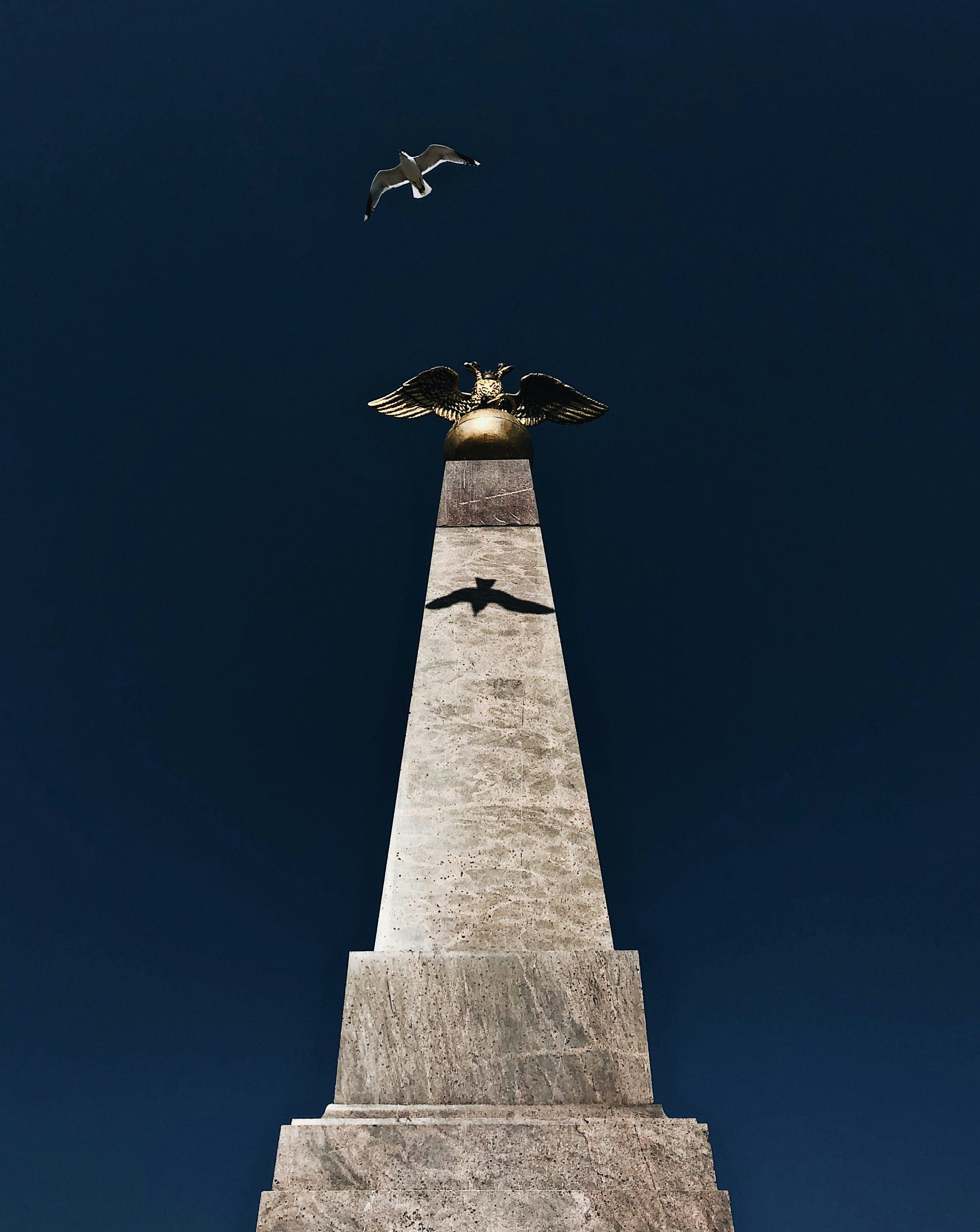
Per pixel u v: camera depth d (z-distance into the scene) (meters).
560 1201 5.94
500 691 8.91
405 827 8.04
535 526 10.34
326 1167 6.05
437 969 7.04
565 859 7.88
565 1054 6.71
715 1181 6.11
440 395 11.79
